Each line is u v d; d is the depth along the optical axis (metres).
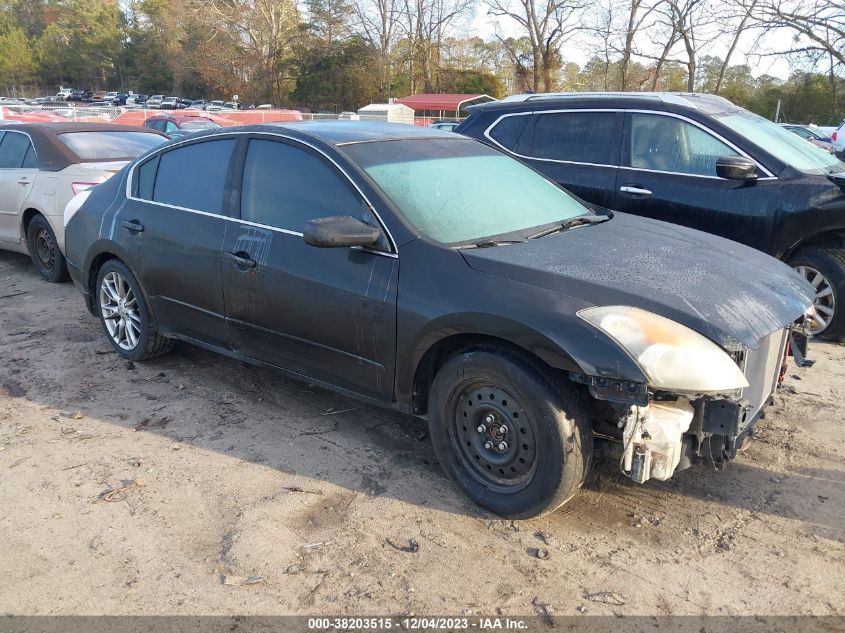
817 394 4.52
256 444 3.90
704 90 44.56
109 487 3.48
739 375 2.80
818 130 26.72
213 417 4.24
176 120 22.02
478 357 3.07
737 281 3.19
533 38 42.09
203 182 4.33
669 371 2.70
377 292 3.36
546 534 3.08
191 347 5.43
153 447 3.88
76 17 101.81
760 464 3.66
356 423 4.16
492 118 6.72
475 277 3.12
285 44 65.00
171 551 2.99
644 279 3.06
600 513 3.24
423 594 2.73
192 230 4.27
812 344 5.49
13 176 7.51
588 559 2.92
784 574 2.82
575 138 6.23
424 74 60.12
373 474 3.58
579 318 2.82
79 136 7.59
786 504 3.30
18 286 7.32
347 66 62.03
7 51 97.50
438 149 4.09
